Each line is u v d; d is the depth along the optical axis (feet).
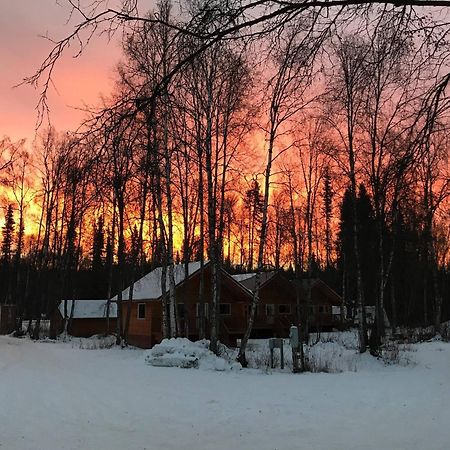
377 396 39.37
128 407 33.71
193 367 59.57
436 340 102.83
